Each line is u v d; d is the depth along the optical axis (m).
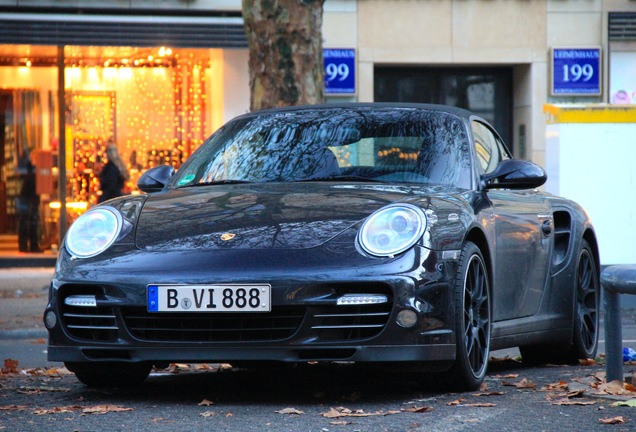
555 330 9.03
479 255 7.30
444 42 23.55
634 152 17.78
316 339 6.48
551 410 6.37
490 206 7.77
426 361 6.77
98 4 21.81
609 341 7.12
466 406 6.58
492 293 7.61
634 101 23.88
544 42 23.73
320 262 6.52
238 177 7.92
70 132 22.48
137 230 7.00
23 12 21.61
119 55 22.42
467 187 7.75
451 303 6.81
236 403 6.85
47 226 22.64
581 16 23.73
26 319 14.35
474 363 7.29
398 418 6.16
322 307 6.49
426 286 6.63
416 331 6.57
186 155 22.61
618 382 7.00
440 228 6.85
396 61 23.44
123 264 6.73
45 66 22.33
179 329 6.60
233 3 22.12
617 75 23.84
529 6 23.67
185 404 6.82
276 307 6.47
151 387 7.75
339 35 23.25
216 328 6.57
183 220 7.02
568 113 17.75
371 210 6.89
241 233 6.77
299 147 8.09
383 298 6.52
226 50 22.59
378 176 7.72
